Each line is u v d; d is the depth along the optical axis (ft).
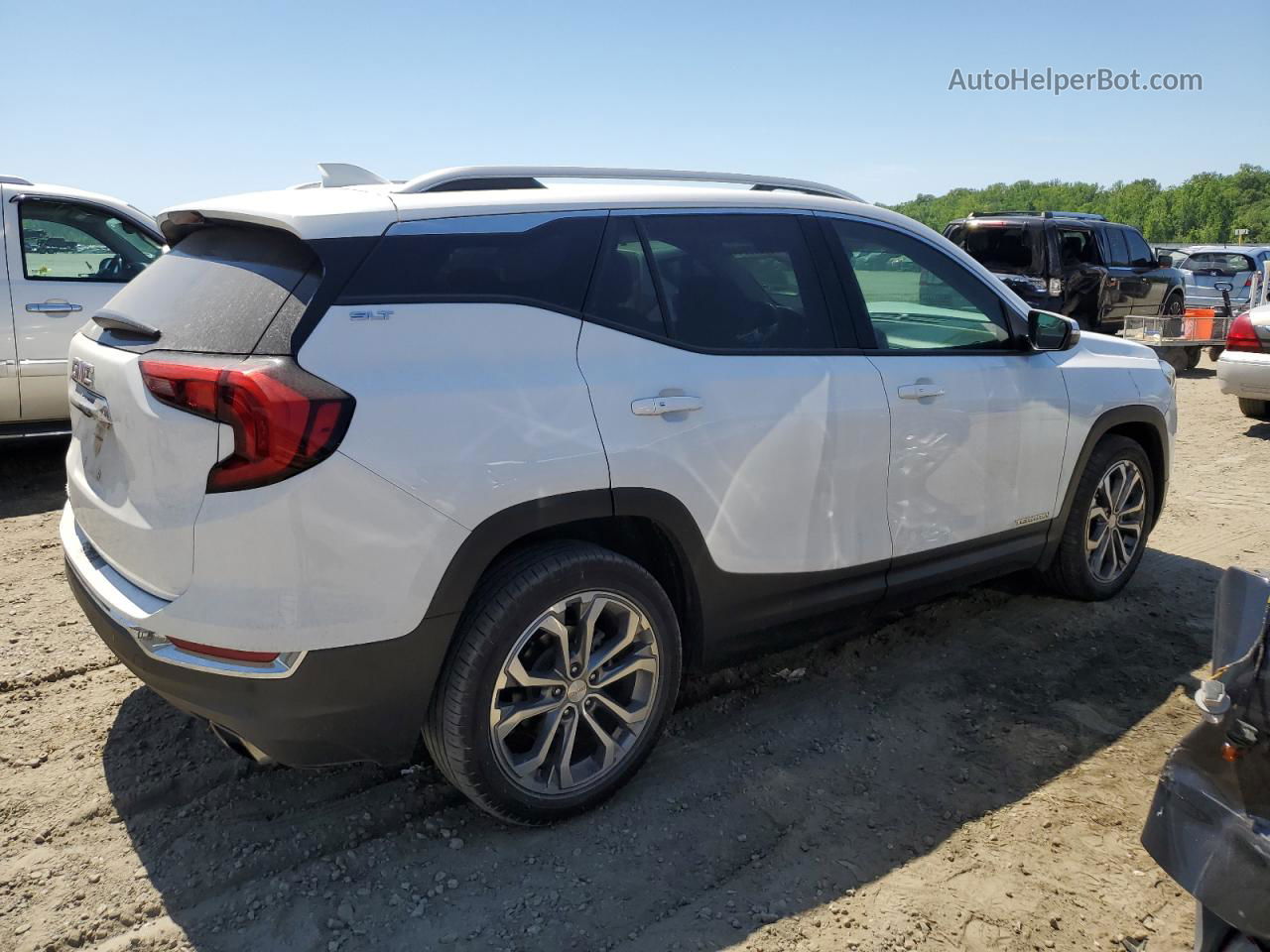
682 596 10.16
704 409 9.59
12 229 20.17
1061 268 41.50
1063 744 10.98
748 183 11.39
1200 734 6.73
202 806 9.54
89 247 21.24
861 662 12.99
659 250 9.84
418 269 8.29
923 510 11.76
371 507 7.69
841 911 8.23
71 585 9.32
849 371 10.87
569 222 9.28
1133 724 11.46
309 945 7.79
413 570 7.92
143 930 7.92
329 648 7.73
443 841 9.11
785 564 10.50
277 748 8.07
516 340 8.63
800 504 10.47
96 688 11.84
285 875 8.59
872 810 9.67
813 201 11.32
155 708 11.37
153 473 7.77
